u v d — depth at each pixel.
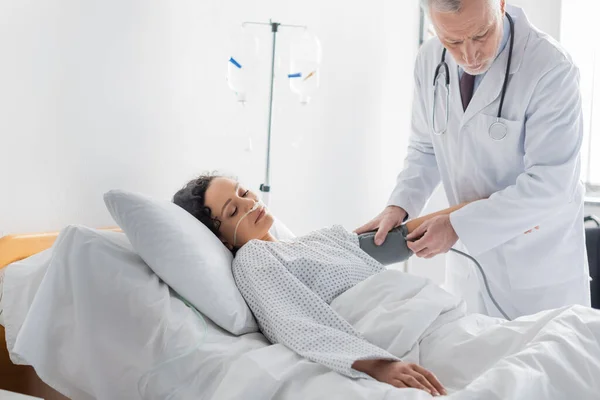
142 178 2.05
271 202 2.59
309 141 2.76
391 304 1.43
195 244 1.46
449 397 1.03
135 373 1.33
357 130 3.05
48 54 1.76
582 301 1.93
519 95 1.73
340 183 2.98
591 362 1.15
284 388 1.19
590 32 3.18
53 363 1.37
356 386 1.13
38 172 1.75
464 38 1.54
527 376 1.07
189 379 1.29
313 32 2.72
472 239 1.69
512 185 1.76
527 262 1.85
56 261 1.37
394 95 3.34
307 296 1.42
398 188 2.04
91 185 1.89
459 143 1.86
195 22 2.20
